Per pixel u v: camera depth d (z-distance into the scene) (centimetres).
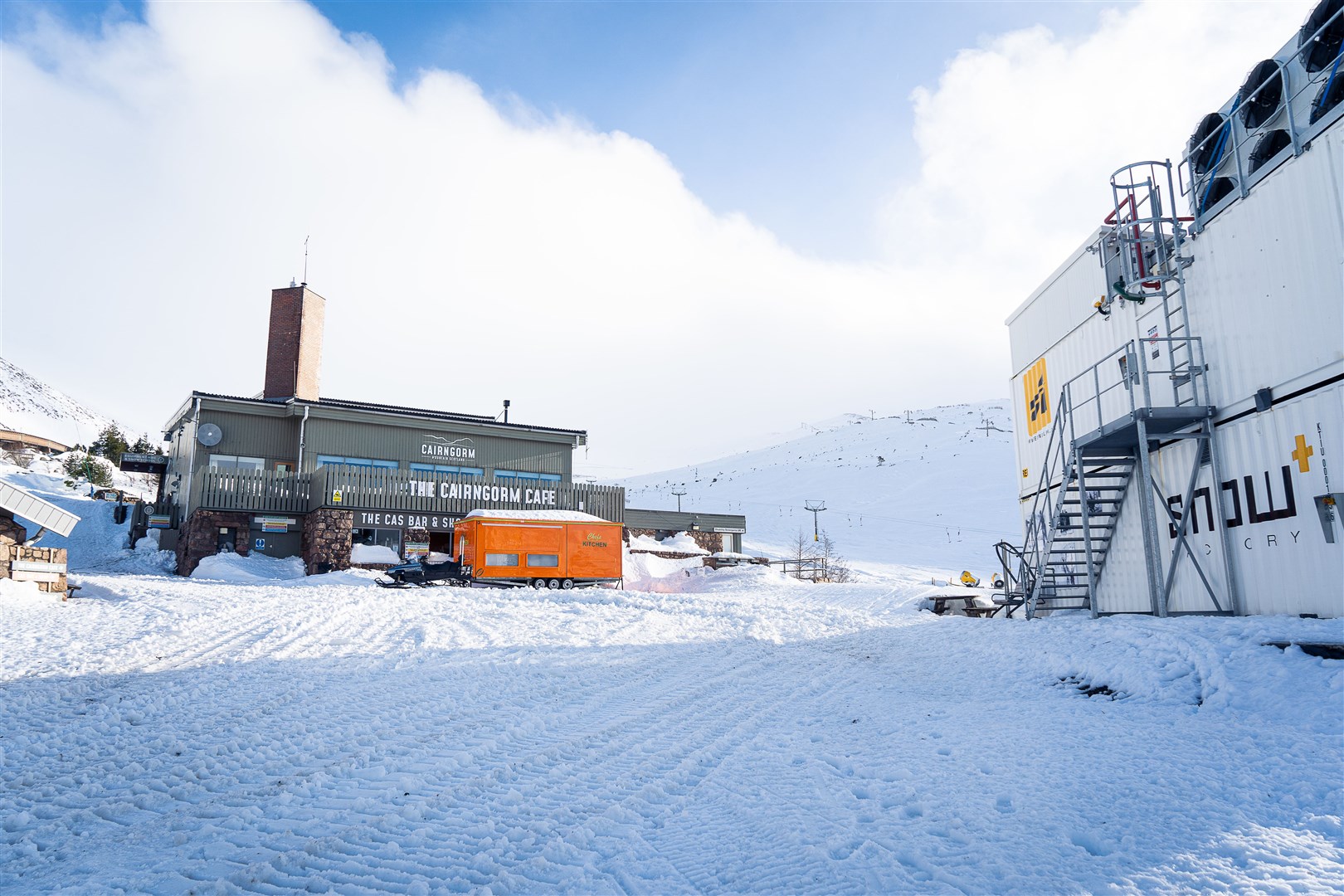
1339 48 910
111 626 1169
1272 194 987
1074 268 1516
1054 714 744
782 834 445
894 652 1214
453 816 478
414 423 3106
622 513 3284
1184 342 1144
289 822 466
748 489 11744
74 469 5672
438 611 1500
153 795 514
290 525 2756
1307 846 400
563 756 617
